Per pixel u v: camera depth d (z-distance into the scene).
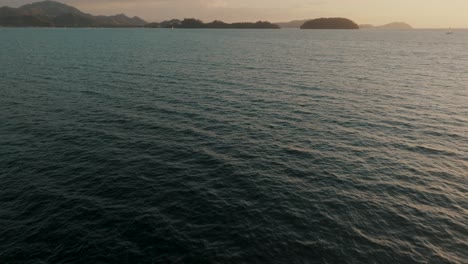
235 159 27.19
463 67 82.94
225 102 44.25
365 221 19.27
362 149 29.73
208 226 18.39
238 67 75.19
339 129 34.75
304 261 15.94
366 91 52.38
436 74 70.50
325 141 31.45
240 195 21.72
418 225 19.06
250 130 34.00
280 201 21.08
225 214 19.55
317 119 37.88
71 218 18.86
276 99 46.31
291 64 82.44
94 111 39.28
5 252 16.08
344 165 26.53
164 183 23.11
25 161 26.00
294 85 55.94
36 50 109.06
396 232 18.38
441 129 35.12
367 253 16.61
